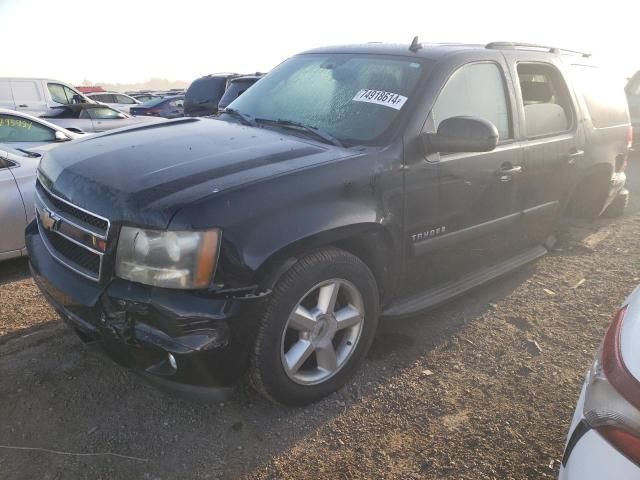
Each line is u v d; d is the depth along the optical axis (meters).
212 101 11.85
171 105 17.34
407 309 3.26
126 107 20.38
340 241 2.78
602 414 1.58
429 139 3.11
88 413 2.74
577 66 4.82
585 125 4.66
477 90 3.57
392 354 3.33
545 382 3.09
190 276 2.26
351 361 2.96
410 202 3.06
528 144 3.92
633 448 1.48
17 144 5.71
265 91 3.85
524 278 4.52
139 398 2.87
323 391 2.85
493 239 3.84
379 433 2.66
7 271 4.55
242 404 2.84
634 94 9.90
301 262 2.57
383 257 3.02
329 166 2.70
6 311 3.77
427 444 2.59
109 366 3.13
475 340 3.53
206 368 2.34
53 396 2.86
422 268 3.34
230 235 2.31
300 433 2.65
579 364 3.28
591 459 1.56
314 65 3.83
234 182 2.44
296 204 2.51
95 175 2.63
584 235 5.59
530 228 4.24
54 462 2.42
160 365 2.38
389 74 3.39
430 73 3.29
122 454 2.48
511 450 2.56
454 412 2.82
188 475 2.38
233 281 2.33
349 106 3.30
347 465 2.45
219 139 3.07
